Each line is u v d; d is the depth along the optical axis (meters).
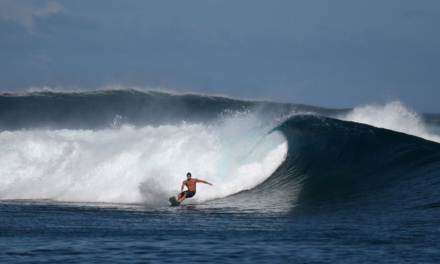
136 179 64.12
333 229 36.94
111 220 43.44
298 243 31.89
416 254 28.16
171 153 67.31
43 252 29.45
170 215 46.78
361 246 30.53
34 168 66.81
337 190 56.19
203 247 30.89
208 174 65.06
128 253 29.25
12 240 33.25
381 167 61.62
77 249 30.28
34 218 44.53
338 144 70.12
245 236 34.69
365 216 42.38
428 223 37.47
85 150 67.94
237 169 65.81
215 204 54.94
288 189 59.94
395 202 47.16
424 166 59.44
